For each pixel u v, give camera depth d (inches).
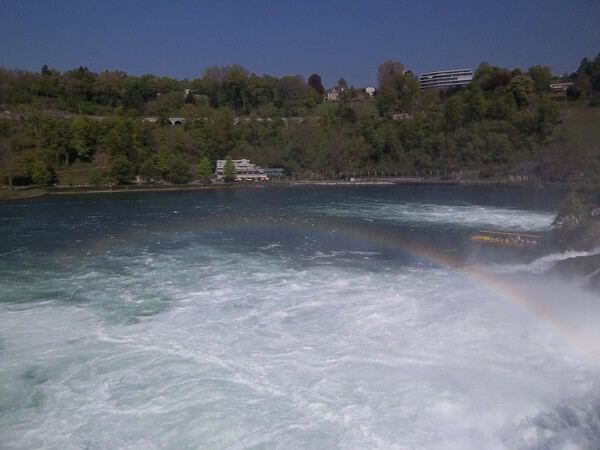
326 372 748.6
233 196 3535.9
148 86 6451.8
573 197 1688.0
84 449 594.6
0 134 4082.2
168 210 2736.2
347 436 598.5
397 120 5310.0
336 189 4028.1
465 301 1040.8
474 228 2085.4
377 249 1654.8
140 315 1018.1
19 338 911.7
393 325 915.4
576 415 625.0
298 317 971.9
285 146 5098.4
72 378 757.3
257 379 735.1
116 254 1600.6
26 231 2058.3
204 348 847.7
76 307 1079.0
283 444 587.5
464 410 642.2
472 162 4345.5
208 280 1261.1
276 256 1539.1
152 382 738.2
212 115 5339.6
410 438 592.4
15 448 599.5
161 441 603.2
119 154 4131.4
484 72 6102.4
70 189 3794.3
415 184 4279.0
